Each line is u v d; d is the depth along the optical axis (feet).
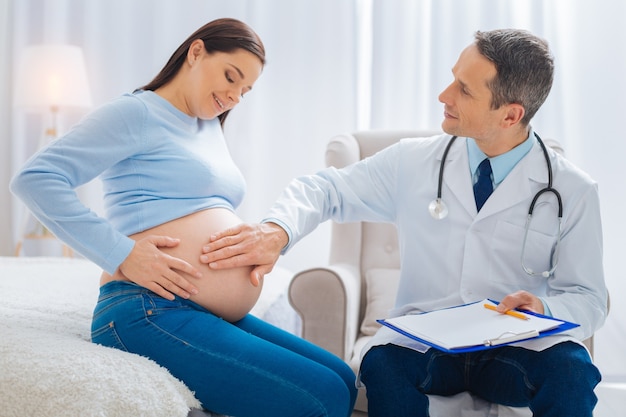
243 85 4.52
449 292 4.82
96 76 10.34
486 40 4.54
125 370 3.60
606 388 8.26
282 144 10.00
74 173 4.02
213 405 3.91
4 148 10.50
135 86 10.35
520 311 4.30
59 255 10.53
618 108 9.16
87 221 3.95
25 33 10.45
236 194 4.75
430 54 9.47
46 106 9.78
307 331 5.75
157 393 3.57
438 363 4.45
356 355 5.54
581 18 9.19
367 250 7.17
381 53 9.55
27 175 3.86
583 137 9.26
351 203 5.16
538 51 4.46
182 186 4.33
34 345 3.67
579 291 4.61
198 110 4.52
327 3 9.80
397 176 5.10
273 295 6.55
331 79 9.84
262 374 3.81
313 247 9.98
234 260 4.25
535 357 4.12
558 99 9.26
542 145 4.76
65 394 3.41
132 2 10.26
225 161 4.71
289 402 3.79
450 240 4.79
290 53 9.91
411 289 4.99
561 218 4.61
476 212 4.71
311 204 4.97
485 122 4.58
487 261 4.70
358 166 5.30
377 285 6.66
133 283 4.09
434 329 4.07
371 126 9.65
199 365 3.85
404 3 9.55
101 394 3.44
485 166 4.78
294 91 9.93
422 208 4.92
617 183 9.19
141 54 10.30
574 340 4.14
